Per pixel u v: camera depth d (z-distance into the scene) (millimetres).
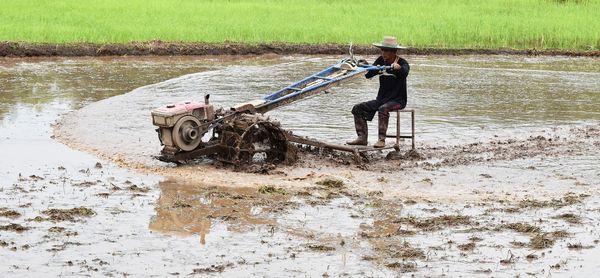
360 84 22859
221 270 9016
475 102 20438
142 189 12047
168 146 13250
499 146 15500
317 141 13875
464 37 33281
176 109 13016
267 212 11133
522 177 13188
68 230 10188
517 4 40906
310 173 13062
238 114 13445
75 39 29094
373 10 38844
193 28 31797
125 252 9516
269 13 36875
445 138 16109
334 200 11773
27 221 10453
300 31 32375
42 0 35938
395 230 10461
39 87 21328
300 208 11336
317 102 19812
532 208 11484
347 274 8945
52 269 8938
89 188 12062
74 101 19422
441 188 12484
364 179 12930
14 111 17969
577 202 11789
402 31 32938
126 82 22656
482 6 40469
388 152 14859
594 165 14062
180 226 10492
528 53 31984
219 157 13562
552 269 9180
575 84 24000
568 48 32906
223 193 11938
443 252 9680
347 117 18016
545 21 35906
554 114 19062
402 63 14195
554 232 10367
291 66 26703
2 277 8664
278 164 13531
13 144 14828
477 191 12352
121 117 17438
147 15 34438
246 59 28688
